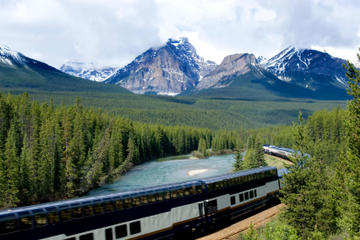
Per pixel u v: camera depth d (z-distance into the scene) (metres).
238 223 36.28
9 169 53.62
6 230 19.91
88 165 77.75
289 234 17.77
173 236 29.28
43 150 66.12
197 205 31.89
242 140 190.00
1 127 82.06
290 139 145.50
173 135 165.88
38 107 97.50
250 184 39.62
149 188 28.61
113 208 25.11
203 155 147.50
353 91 18.73
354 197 18.77
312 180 27.12
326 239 25.28
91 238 23.48
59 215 22.22
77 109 111.88
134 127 135.75
